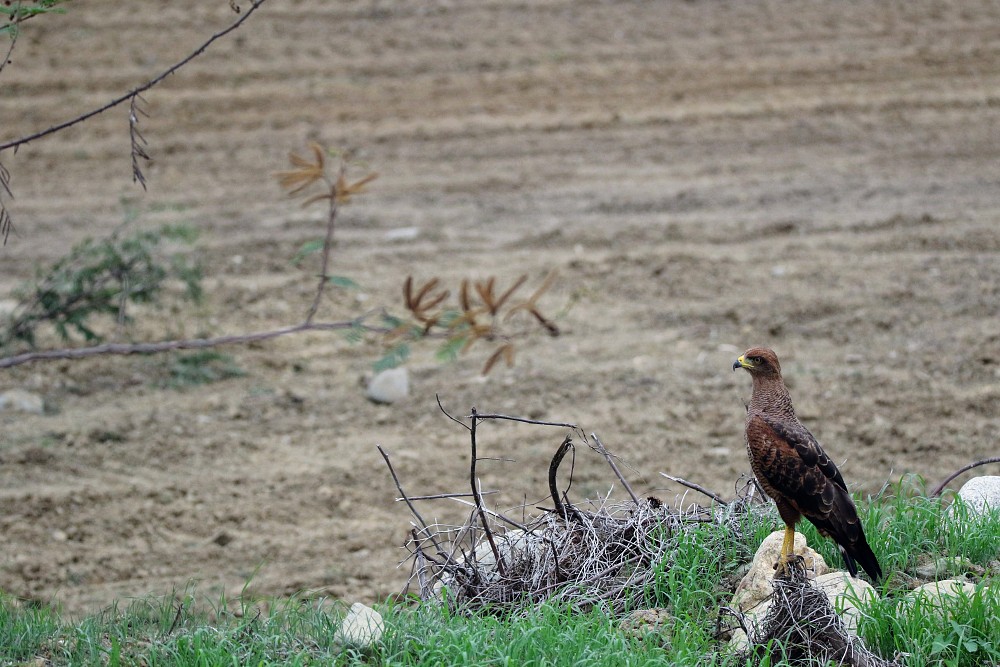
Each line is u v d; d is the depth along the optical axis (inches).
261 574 529.3
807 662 357.4
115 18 1300.4
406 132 1127.0
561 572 424.2
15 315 764.6
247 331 792.3
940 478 577.6
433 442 655.1
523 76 1227.9
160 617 425.7
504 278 851.4
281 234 940.6
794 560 371.2
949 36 1310.3
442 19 1339.8
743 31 1326.3
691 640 378.3
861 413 654.5
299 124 1135.6
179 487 610.5
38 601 492.7
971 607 370.0
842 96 1187.3
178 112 1151.0
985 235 890.1
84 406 705.0
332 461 637.3
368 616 393.4
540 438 652.1
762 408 387.5
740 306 802.8
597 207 978.1
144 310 816.9
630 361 741.9
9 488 603.5
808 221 935.0
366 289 838.5
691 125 1140.5
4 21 499.2
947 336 746.8
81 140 1108.5
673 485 587.2
